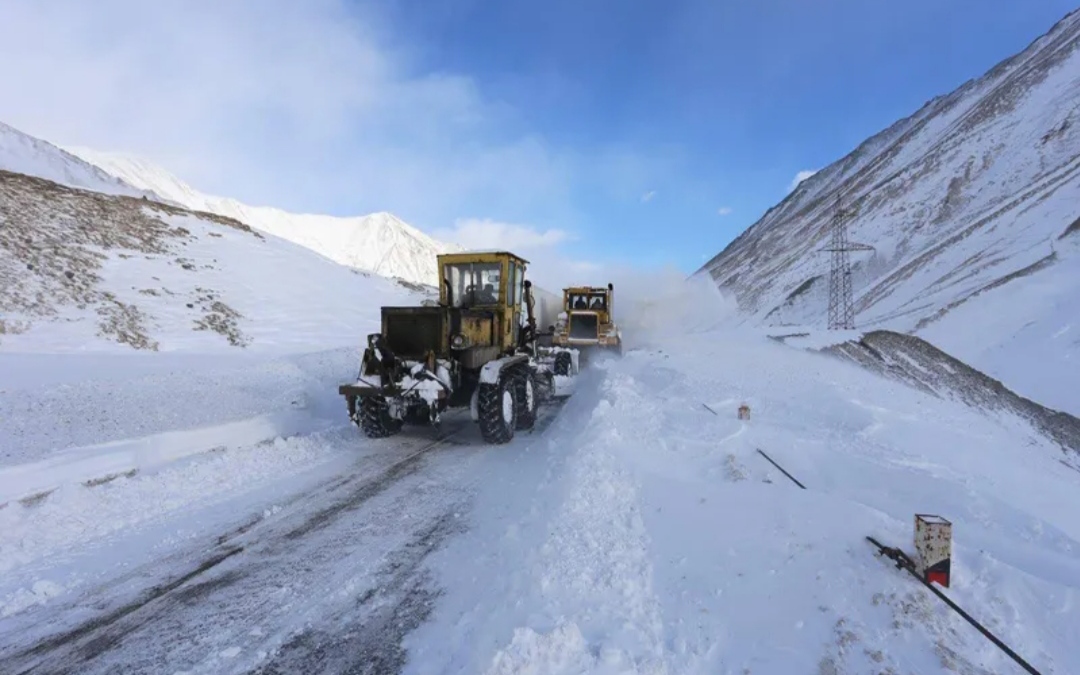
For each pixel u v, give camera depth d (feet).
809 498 14.70
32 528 14.76
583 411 29.45
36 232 68.39
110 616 11.04
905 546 11.66
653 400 29.53
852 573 10.85
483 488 18.43
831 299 183.52
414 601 11.35
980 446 29.66
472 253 28.19
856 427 27.40
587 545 12.56
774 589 10.59
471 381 25.86
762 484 16.16
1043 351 86.89
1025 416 59.00
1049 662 8.93
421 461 21.90
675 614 10.05
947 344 98.84
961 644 9.09
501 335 27.86
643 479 16.70
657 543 12.71
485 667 8.37
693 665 8.68
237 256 91.20
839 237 238.27
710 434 22.88
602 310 59.57
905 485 19.45
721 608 10.15
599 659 8.64
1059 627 9.84
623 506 14.75
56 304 55.88
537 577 11.28
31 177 88.17
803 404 31.40
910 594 10.18
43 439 23.80
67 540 14.42
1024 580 10.93
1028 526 17.08
